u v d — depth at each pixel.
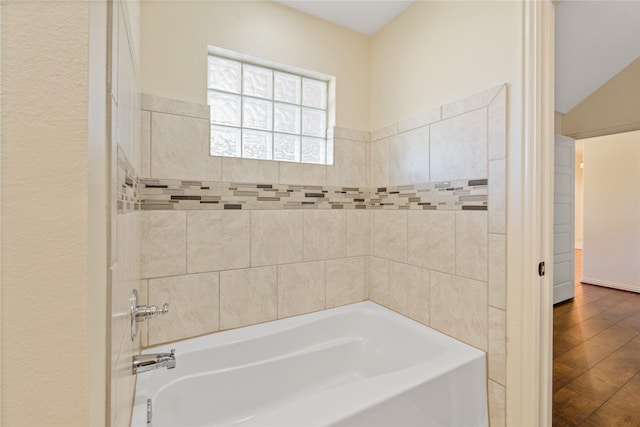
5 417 0.31
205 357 1.45
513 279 1.29
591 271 4.07
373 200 2.06
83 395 0.34
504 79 1.33
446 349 1.44
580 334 2.58
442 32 1.62
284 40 1.82
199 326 1.57
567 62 2.44
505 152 1.31
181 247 1.52
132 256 0.93
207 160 1.59
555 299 3.25
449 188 1.56
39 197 0.32
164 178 1.48
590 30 2.10
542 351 1.23
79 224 0.33
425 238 1.69
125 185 0.74
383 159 1.99
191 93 1.55
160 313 1.03
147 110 1.45
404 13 1.86
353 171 2.05
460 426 1.28
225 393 1.48
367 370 1.82
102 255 0.41
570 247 3.40
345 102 2.03
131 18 0.96
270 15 1.78
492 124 1.36
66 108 0.33
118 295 0.56
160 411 1.28
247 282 1.69
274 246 1.77
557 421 1.60
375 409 1.05
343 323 1.87
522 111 1.26
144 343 1.44
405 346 1.68
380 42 2.04
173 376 1.37
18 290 0.31
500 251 1.33
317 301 1.91
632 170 3.73
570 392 1.83
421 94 1.73
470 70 1.47
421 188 1.71
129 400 0.85
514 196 1.28
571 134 3.17
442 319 1.59
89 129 0.34
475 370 1.34
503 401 1.32
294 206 1.84
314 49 1.92
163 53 1.49
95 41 0.37
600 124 2.95
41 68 0.32
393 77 1.93
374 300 2.05
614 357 2.21
